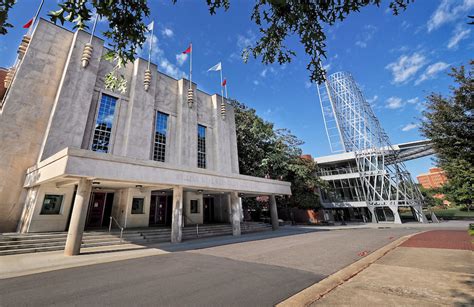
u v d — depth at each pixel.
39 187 12.84
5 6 3.39
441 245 10.48
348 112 41.91
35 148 14.40
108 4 3.77
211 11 4.55
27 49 15.27
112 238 13.43
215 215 25.30
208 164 24.48
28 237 11.16
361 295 4.83
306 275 6.66
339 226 29.48
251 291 5.42
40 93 15.18
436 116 11.45
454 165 11.16
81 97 15.70
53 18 3.48
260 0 4.26
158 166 13.68
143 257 9.83
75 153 10.37
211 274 6.95
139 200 17.42
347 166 41.50
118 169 11.80
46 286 5.95
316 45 4.43
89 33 17.42
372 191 36.81
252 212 35.75
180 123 22.06
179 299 5.03
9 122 13.79
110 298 5.12
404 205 32.88
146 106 19.55
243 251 11.00
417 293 4.76
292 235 18.14
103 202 17.36
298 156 32.94
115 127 17.80
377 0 4.00
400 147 36.19
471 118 10.52
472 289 4.78
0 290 5.65
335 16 4.19
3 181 13.15
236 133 31.22
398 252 9.37
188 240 15.50
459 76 10.54
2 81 19.95
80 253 10.54
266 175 31.88
